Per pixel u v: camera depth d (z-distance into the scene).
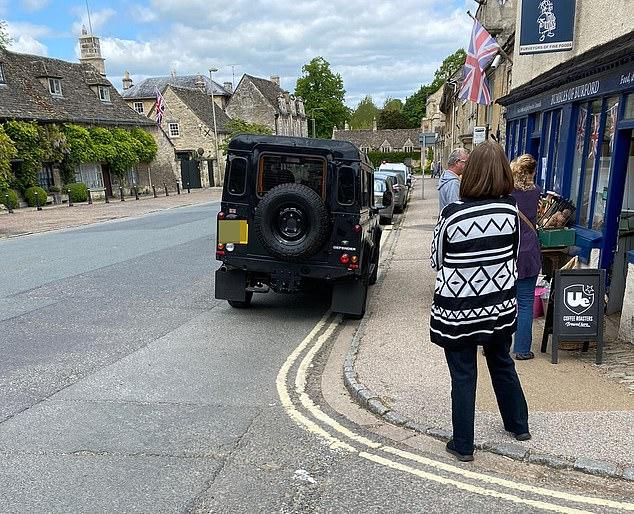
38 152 29.64
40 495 3.26
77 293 8.58
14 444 3.89
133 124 39.47
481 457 3.58
